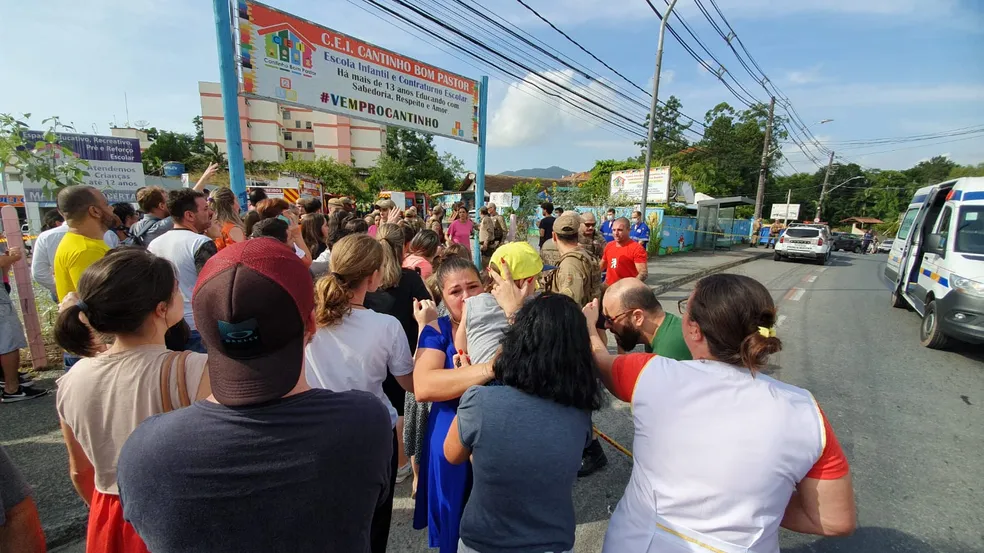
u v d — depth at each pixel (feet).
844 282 40.65
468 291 7.01
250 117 179.22
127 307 4.12
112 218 9.13
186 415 2.83
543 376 4.17
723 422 3.69
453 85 26.43
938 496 9.29
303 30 18.47
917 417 12.79
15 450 9.53
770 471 3.53
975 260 17.11
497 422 4.18
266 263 2.77
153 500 2.69
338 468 2.98
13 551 3.56
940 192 22.30
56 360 14.12
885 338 21.04
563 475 4.26
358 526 3.19
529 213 62.90
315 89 19.27
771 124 78.48
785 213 123.65
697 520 3.71
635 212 39.93
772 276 43.93
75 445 4.54
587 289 9.63
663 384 4.04
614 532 4.31
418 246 11.81
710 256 57.88
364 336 6.00
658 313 7.10
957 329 17.11
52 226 14.71
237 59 16.37
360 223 13.88
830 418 12.72
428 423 6.51
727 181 124.16
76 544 7.60
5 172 14.20
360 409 3.15
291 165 133.08
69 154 15.39
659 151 122.21
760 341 3.69
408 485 9.39
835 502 3.59
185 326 8.27
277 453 2.79
